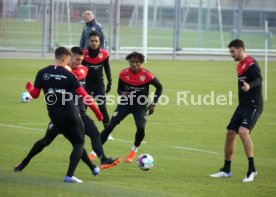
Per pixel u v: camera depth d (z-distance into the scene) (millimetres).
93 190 30578
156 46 137375
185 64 109750
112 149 42594
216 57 125562
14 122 51625
